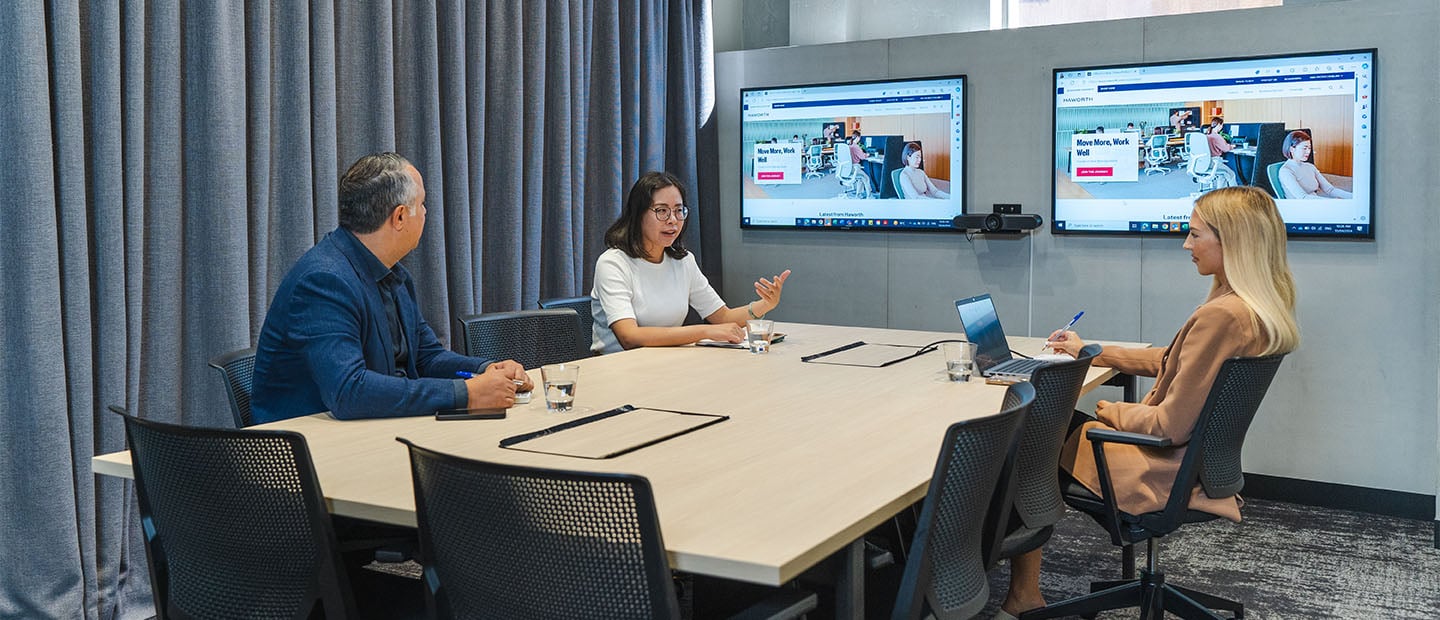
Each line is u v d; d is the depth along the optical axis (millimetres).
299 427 2363
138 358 3283
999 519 2082
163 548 1981
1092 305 4941
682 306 4023
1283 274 2854
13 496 3027
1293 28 4445
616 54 5160
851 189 5395
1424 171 4270
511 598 1621
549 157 4914
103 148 3137
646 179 3877
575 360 3607
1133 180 4773
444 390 2475
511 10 4598
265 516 1815
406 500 1800
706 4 5625
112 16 3121
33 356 2984
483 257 4695
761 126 5590
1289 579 3641
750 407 2586
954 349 2971
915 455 2090
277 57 3697
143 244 3316
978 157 5105
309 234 3773
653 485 1869
